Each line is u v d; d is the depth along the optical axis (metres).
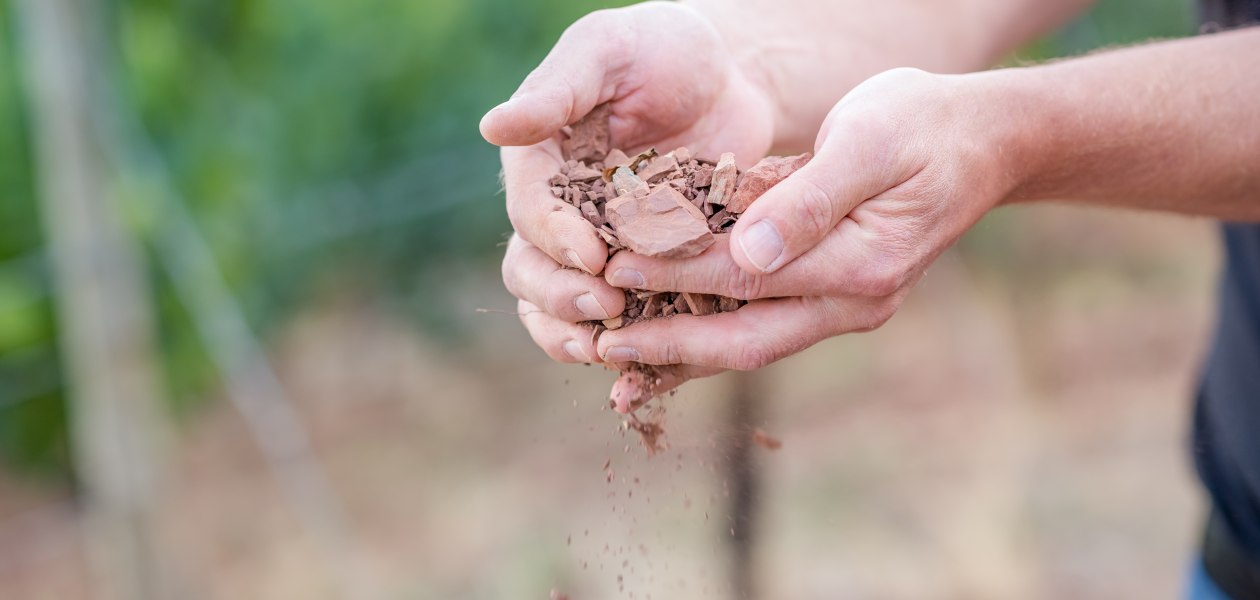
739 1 1.63
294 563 5.14
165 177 4.45
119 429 3.31
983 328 5.90
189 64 4.68
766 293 1.17
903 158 1.13
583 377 6.42
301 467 4.61
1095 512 5.62
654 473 3.16
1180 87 1.31
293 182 5.74
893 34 1.73
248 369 4.49
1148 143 1.31
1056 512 5.62
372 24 5.88
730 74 1.56
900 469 5.77
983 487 5.35
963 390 6.27
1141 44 1.42
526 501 5.51
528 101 1.27
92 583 4.82
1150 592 5.03
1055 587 5.10
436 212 6.20
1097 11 4.68
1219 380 1.87
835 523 5.35
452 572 5.09
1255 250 1.71
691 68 1.48
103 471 3.36
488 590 4.86
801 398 6.61
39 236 4.75
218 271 4.96
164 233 4.19
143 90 4.59
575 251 1.17
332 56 5.82
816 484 5.76
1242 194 1.36
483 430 6.20
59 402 5.05
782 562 4.98
